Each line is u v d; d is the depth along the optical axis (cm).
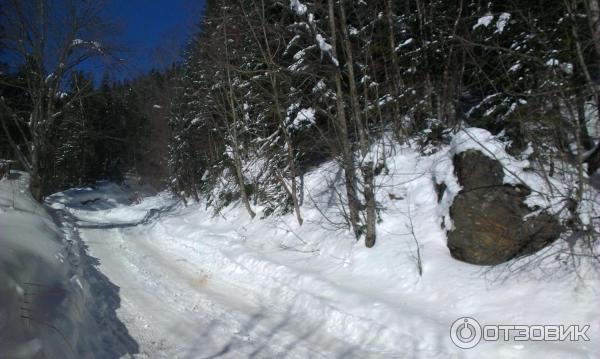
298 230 1176
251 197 1703
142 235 1738
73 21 1570
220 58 1532
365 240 898
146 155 3709
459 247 739
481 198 739
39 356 389
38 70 1602
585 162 727
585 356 478
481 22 938
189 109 2405
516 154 798
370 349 598
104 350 550
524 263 668
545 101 729
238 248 1190
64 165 3662
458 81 1078
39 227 883
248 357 571
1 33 1512
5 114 1647
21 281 484
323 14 1009
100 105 3334
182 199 2725
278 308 785
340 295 748
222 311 763
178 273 1063
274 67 1179
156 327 675
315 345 617
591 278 590
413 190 946
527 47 883
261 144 1670
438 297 685
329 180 1260
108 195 4072
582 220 623
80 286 678
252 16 1246
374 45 1109
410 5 1250
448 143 1005
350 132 1225
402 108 1197
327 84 1081
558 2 816
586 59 738
